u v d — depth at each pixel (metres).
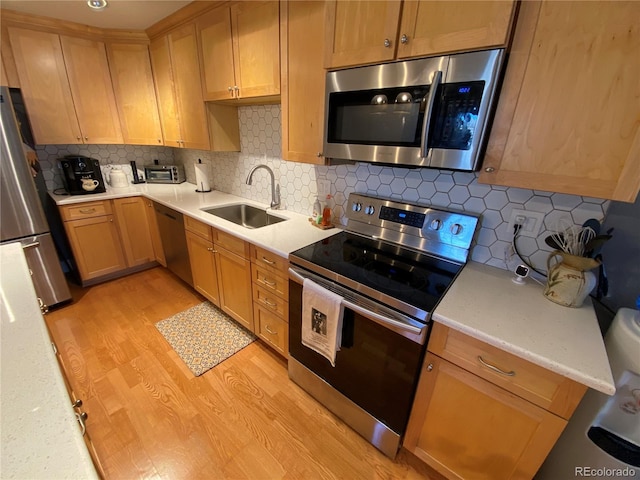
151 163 3.36
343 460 1.40
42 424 0.59
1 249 1.40
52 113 2.40
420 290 1.20
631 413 0.91
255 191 2.56
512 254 1.37
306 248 1.59
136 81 2.65
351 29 1.24
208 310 2.48
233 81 1.92
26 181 2.10
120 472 1.32
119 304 2.53
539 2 0.86
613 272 1.17
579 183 0.91
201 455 1.39
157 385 1.75
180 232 2.45
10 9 2.05
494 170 1.05
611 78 0.80
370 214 1.73
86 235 2.61
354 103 1.33
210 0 1.83
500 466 1.08
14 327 0.87
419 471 1.37
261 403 1.67
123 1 1.93
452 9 0.98
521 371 0.93
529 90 0.93
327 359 1.51
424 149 1.12
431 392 1.17
